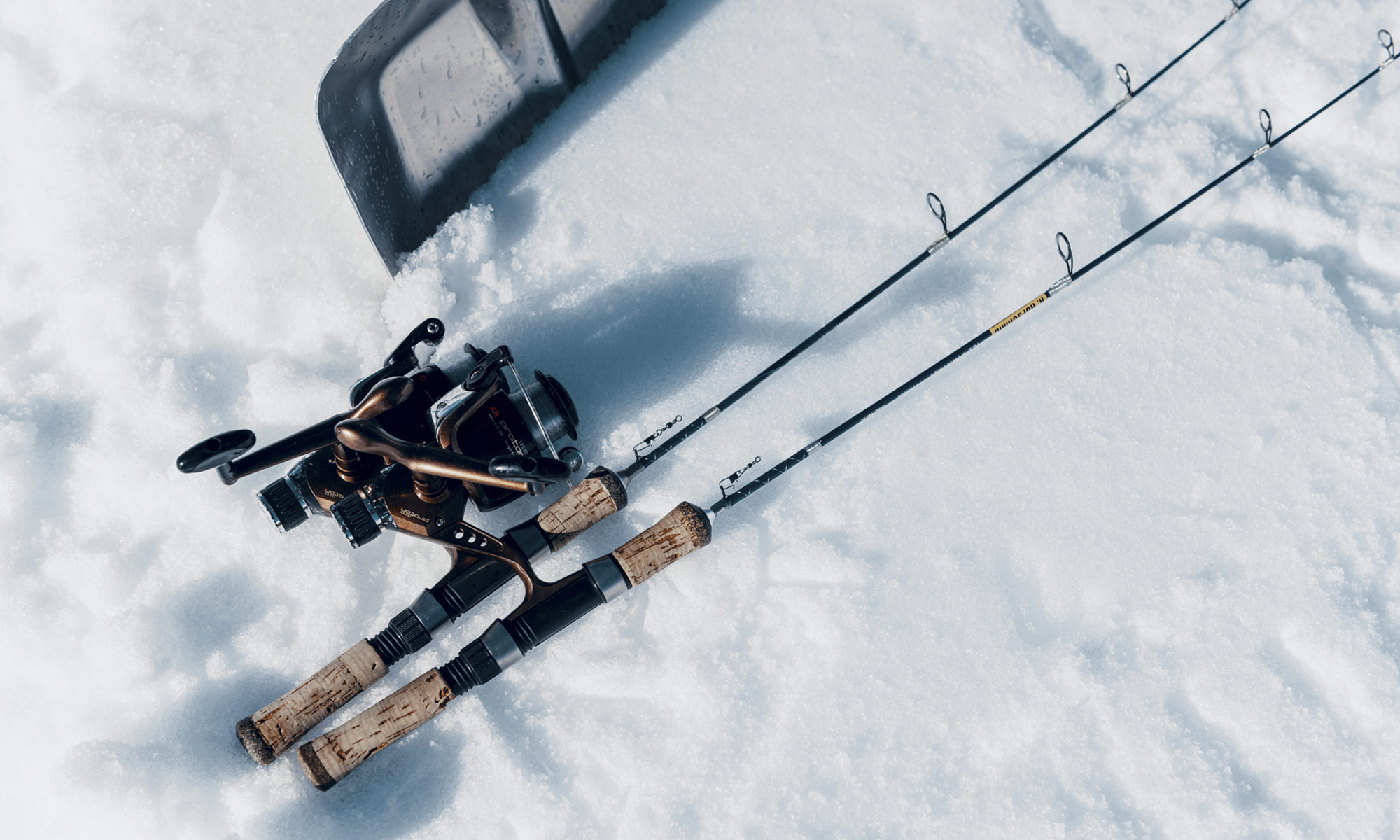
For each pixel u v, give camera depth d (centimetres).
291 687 80
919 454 86
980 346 88
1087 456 86
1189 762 80
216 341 86
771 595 83
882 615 82
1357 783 80
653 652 81
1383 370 88
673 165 91
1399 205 92
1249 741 81
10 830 78
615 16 93
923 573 83
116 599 81
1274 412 87
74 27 90
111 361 85
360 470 78
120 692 79
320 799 77
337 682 76
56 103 88
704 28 94
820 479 85
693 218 90
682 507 79
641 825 78
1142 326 89
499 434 79
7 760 79
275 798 77
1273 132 95
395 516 78
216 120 89
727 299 88
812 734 80
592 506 80
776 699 81
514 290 88
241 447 72
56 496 83
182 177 88
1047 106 93
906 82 93
